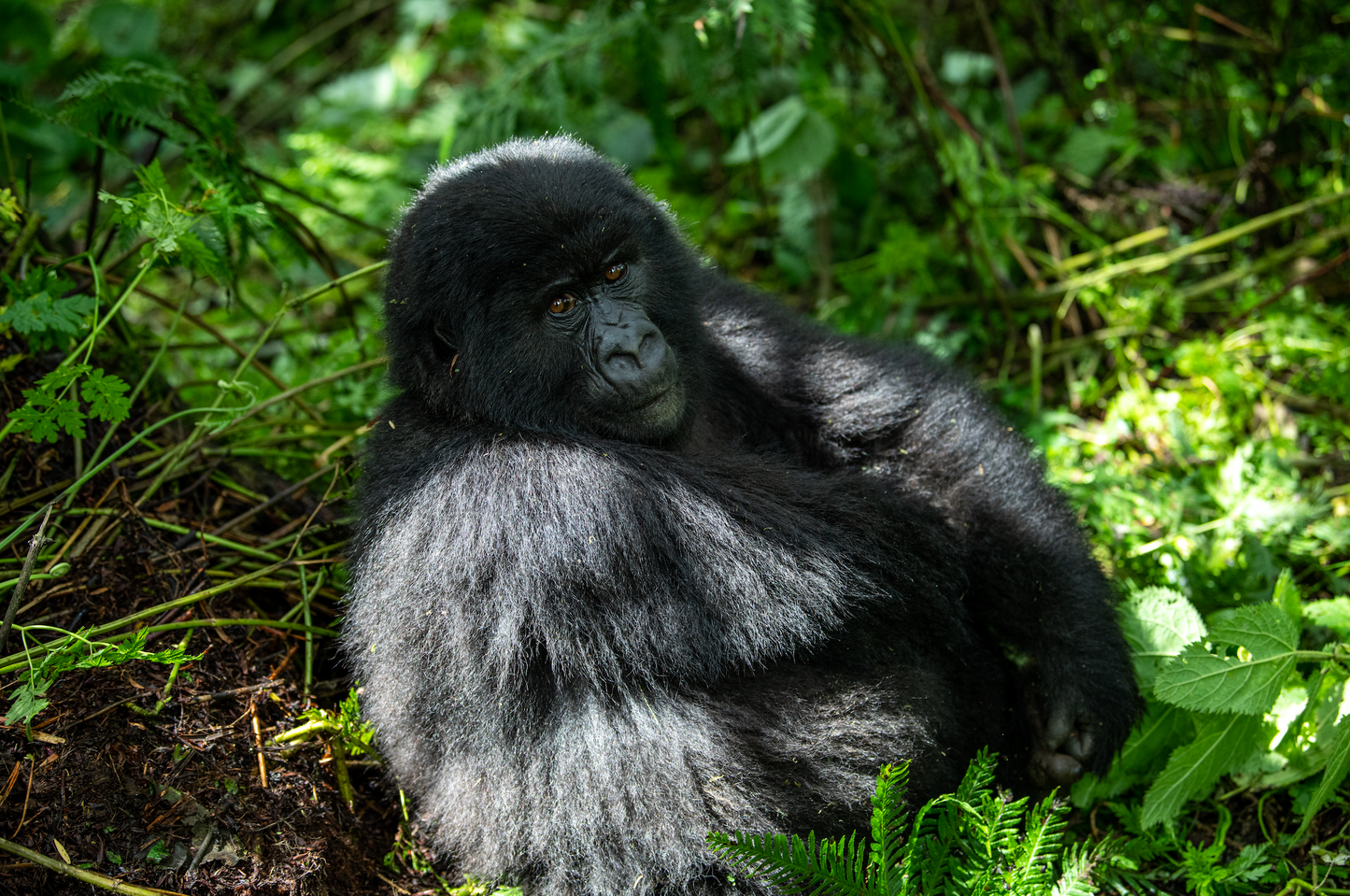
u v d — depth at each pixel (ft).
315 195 28.53
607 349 13.98
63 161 28.96
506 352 14.02
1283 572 15.38
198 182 17.67
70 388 15.83
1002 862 12.41
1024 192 23.99
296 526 17.16
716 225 27.78
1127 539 17.74
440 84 34.91
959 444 15.65
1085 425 21.67
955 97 27.76
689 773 12.43
